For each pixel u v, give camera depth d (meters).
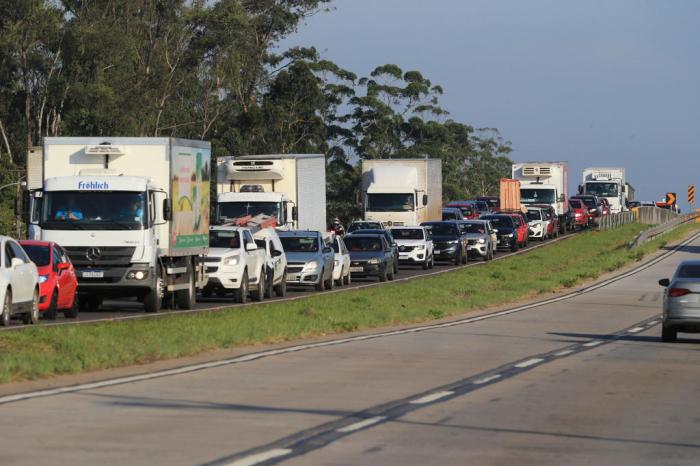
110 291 72.88
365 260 117.00
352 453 26.39
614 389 39.94
